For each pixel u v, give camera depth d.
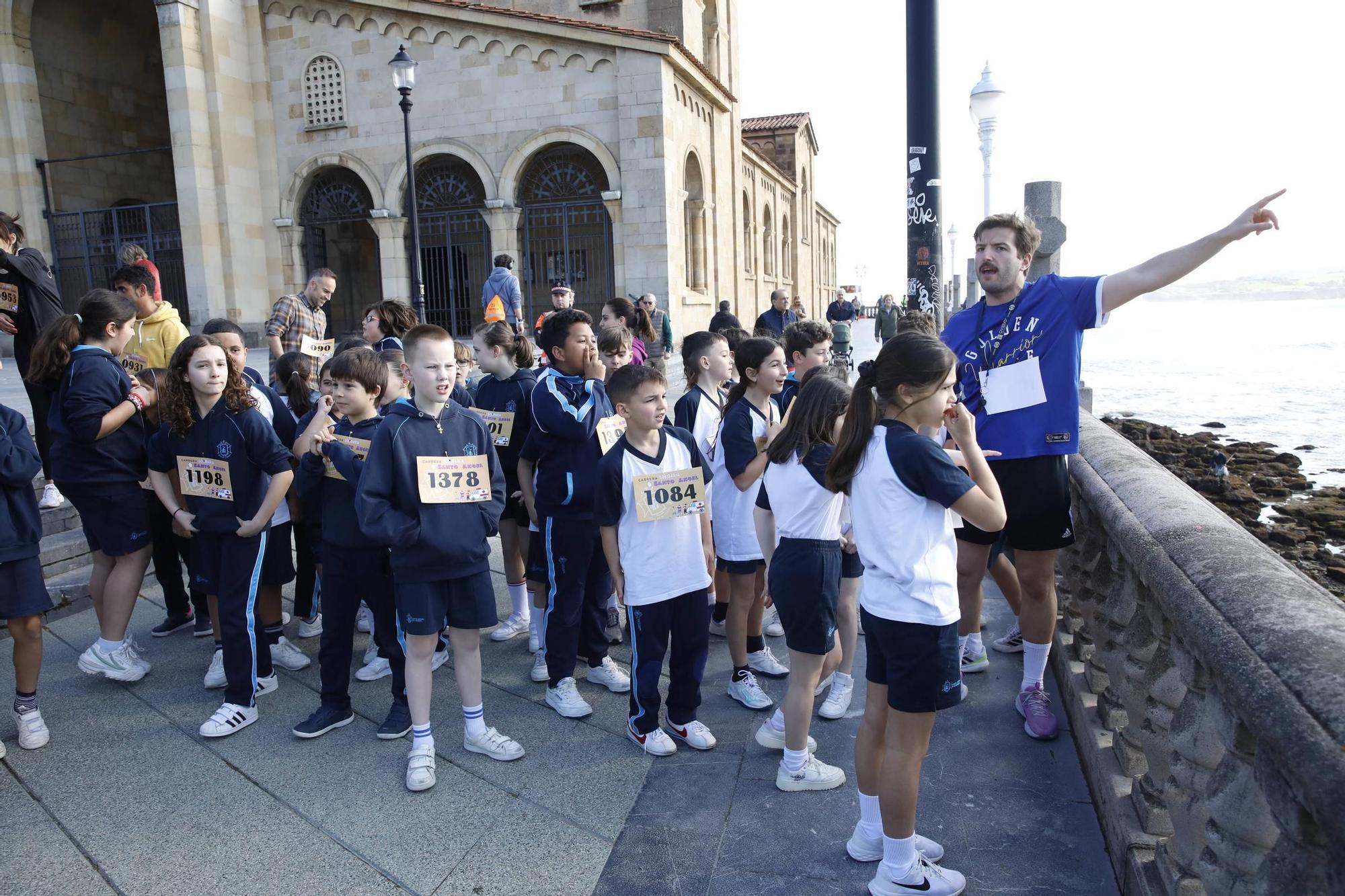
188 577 6.10
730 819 3.20
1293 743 1.38
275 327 7.17
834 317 20.95
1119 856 2.67
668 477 3.62
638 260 16.86
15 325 5.75
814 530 3.21
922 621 2.58
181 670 4.70
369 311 5.87
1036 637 3.69
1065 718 3.78
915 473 2.58
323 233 19.59
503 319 10.09
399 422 3.55
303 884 2.86
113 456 4.26
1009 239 3.55
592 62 16.64
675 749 3.72
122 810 3.32
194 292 17.86
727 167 22.86
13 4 18.95
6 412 3.62
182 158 17.45
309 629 5.19
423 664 3.53
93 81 21.66
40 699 4.33
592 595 4.38
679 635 3.70
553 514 4.08
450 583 3.60
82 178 21.27
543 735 3.92
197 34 17.41
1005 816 3.08
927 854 2.81
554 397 4.03
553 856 3.00
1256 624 1.74
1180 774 2.18
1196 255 3.14
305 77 18.05
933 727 3.75
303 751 3.79
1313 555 8.84
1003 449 3.56
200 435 3.93
